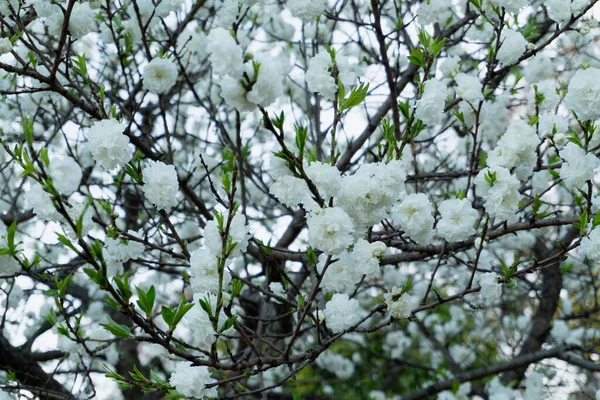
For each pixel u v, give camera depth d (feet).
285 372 20.94
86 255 6.16
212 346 7.51
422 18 12.34
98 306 18.66
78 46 17.53
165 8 12.01
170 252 9.60
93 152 8.13
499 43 11.00
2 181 19.69
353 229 7.25
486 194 9.73
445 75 13.47
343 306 9.24
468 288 9.42
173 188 8.31
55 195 6.07
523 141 9.74
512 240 19.26
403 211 8.84
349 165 14.80
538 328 20.31
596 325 22.90
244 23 18.30
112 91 15.31
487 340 25.02
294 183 7.98
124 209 17.93
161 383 7.93
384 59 11.53
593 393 21.16
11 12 10.33
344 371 22.84
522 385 22.03
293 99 20.03
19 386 12.91
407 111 9.66
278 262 14.82
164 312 6.93
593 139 10.44
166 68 10.08
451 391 19.03
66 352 13.42
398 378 25.09
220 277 7.13
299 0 11.03
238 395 8.65
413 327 23.98
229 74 6.59
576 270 21.84
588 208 9.72
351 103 7.68
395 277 21.21
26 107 15.21
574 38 18.02
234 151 14.69
